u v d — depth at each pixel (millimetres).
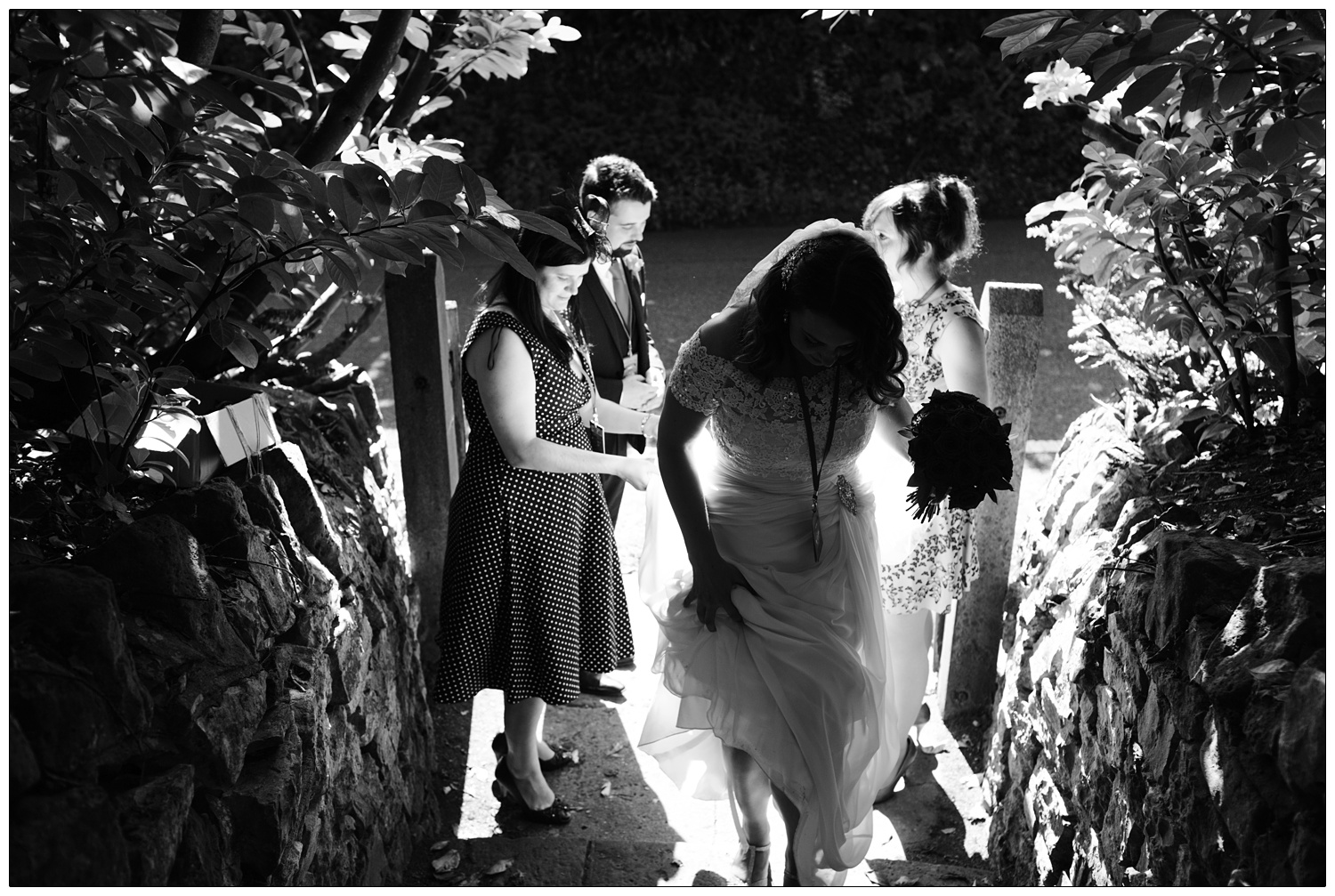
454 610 3012
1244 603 1927
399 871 2865
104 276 2098
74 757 1569
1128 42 2256
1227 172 2699
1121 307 3672
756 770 2840
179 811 1691
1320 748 1573
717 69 11969
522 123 11547
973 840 3252
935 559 3221
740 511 2789
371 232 2049
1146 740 2125
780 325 2525
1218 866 1790
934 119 11844
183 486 2461
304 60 3715
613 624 3309
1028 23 2289
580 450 2988
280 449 2764
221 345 2438
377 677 2898
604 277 3805
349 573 2822
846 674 2713
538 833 3258
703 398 2656
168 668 1833
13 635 1617
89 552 1964
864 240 2504
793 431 2658
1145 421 3242
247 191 2010
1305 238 2895
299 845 2033
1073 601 2729
